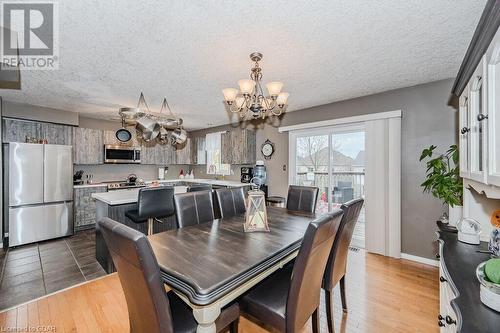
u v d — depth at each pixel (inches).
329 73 103.7
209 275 45.7
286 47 81.3
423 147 115.9
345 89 124.6
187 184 234.1
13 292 90.6
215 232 74.2
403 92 121.7
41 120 161.6
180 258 53.7
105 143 196.5
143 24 67.9
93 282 98.1
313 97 138.3
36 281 99.0
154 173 245.0
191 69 100.0
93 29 70.4
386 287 94.4
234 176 222.8
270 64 94.8
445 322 49.6
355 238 143.5
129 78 110.3
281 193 180.5
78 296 88.1
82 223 173.8
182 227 83.9
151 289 38.6
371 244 129.8
